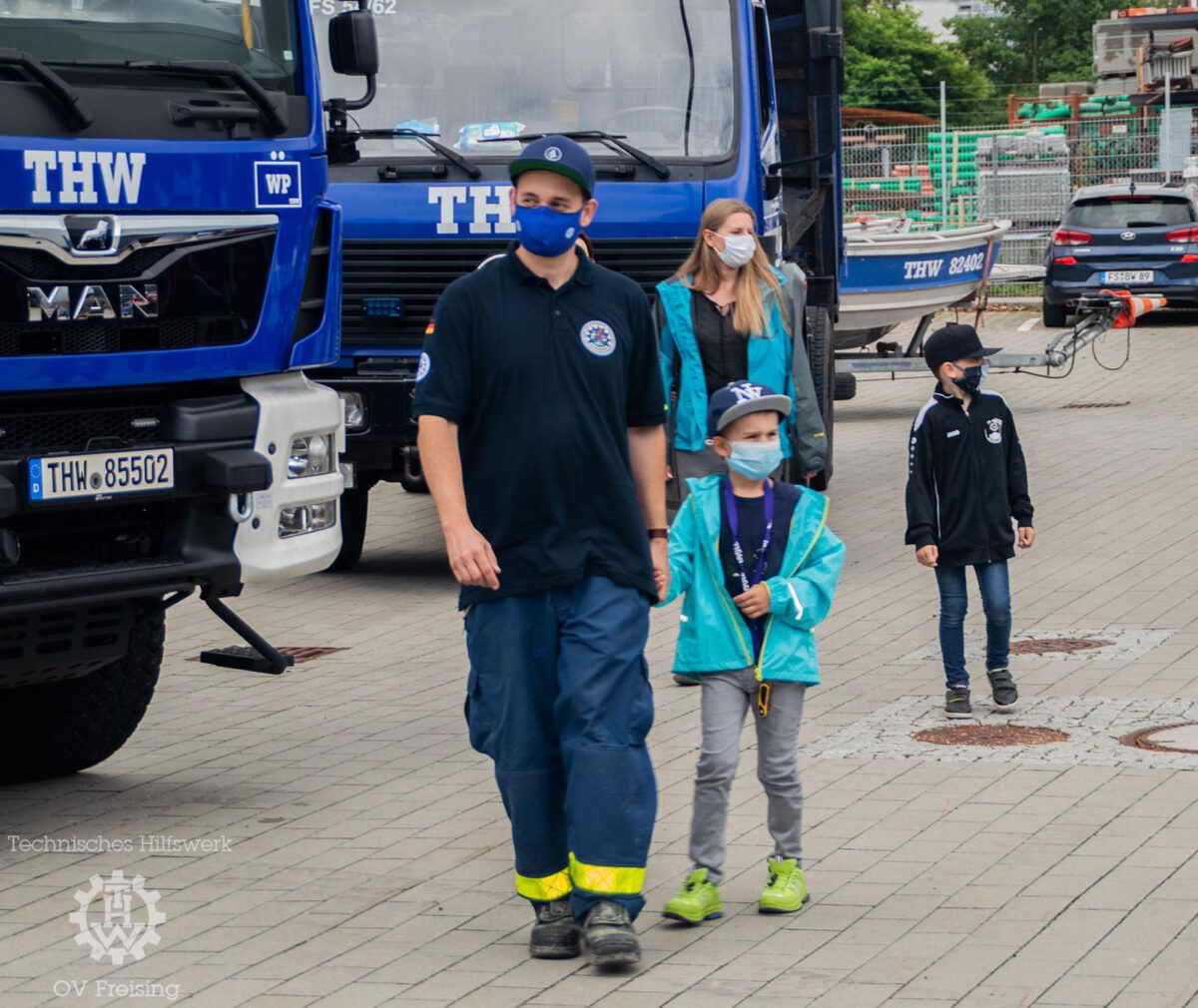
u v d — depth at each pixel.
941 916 8.15
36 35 9.57
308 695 13.27
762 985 7.38
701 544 8.23
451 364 7.73
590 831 7.64
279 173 10.45
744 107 16.50
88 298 9.62
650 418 8.12
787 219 19.97
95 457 9.56
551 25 16.58
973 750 10.99
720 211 13.23
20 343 9.46
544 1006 7.24
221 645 15.10
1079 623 14.59
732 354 13.31
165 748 11.82
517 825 7.84
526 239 7.70
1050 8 118.12
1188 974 7.36
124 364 9.76
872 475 23.20
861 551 18.12
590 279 7.93
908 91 94.62
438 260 16.12
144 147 9.80
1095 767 10.49
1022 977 7.37
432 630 15.49
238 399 10.27
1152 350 37.59
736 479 8.28
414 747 11.63
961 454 11.80
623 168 16.19
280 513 10.36
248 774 11.07
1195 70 63.19
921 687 12.73
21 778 11.13
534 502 7.73
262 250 10.40
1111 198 41.03
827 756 10.95
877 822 9.58
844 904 8.36
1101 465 22.97
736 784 10.41
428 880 8.93
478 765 11.12
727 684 8.24
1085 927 7.94
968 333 11.87
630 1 16.59
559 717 7.77
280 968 7.73
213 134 10.16
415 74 16.52
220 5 10.40
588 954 7.80
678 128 16.42
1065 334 29.97
